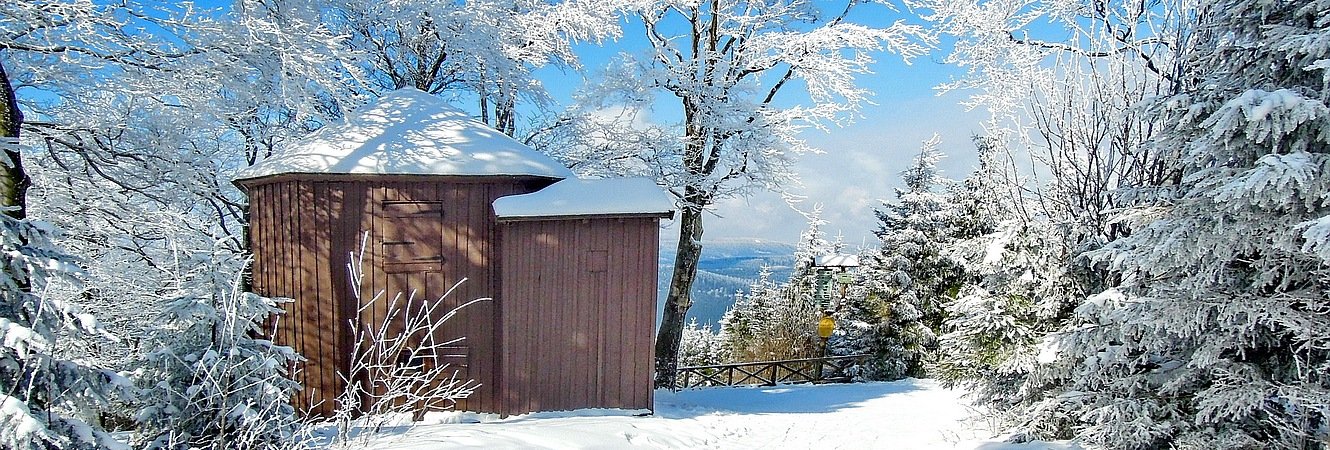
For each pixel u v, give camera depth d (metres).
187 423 4.70
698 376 19.91
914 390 13.79
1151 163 7.45
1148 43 7.59
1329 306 5.35
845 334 21.36
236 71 8.85
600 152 13.70
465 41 12.66
